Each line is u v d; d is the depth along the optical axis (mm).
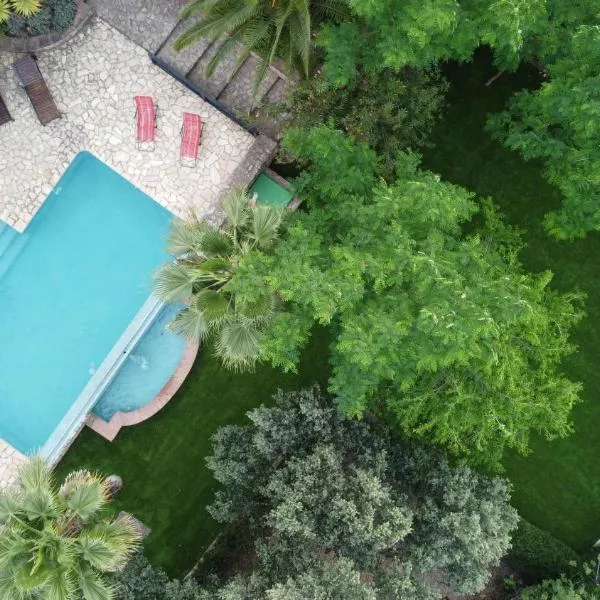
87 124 17469
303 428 15719
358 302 11953
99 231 18031
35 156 17469
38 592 11852
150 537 18141
